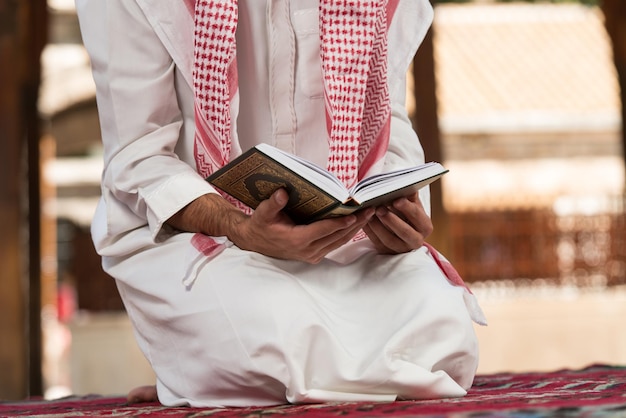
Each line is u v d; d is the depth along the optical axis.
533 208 10.71
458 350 2.31
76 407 2.87
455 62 15.88
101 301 10.75
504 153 15.80
